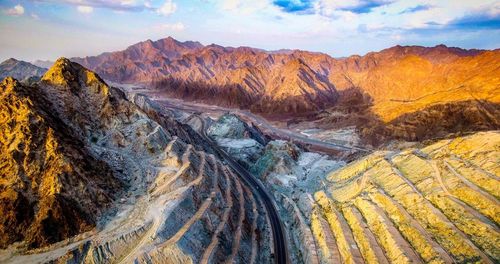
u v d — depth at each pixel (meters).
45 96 85.38
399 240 67.31
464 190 68.94
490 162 72.56
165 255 63.00
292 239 90.88
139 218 70.31
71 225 65.69
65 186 68.69
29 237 62.66
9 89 78.19
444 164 79.69
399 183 82.31
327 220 88.44
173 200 76.12
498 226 59.78
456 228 62.84
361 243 73.12
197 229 72.88
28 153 70.38
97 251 61.25
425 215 69.50
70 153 73.81
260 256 81.50
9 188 66.06
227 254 73.75
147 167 87.12
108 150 86.75
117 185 79.25
